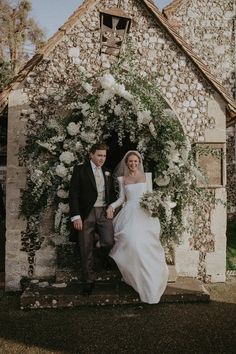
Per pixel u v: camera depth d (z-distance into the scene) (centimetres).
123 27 565
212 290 548
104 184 503
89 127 532
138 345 376
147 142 559
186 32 1035
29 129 544
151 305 484
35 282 532
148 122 534
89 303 478
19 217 544
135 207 505
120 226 505
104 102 523
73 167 516
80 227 469
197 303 491
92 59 556
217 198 584
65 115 550
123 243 485
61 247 549
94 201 479
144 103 535
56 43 546
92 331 408
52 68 549
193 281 545
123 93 518
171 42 575
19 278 550
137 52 569
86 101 546
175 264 571
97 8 558
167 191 546
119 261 483
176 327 417
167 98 577
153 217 504
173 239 551
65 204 525
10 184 545
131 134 539
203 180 550
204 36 1041
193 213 580
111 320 437
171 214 536
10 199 545
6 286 548
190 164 543
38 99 546
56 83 550
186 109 580
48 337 394
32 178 516
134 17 568
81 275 531
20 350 367
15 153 543
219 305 485
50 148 523
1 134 1116
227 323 427
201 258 583
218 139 583
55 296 475
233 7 1043
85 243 480
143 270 470
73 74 552
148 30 571
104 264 543
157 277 471
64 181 520
